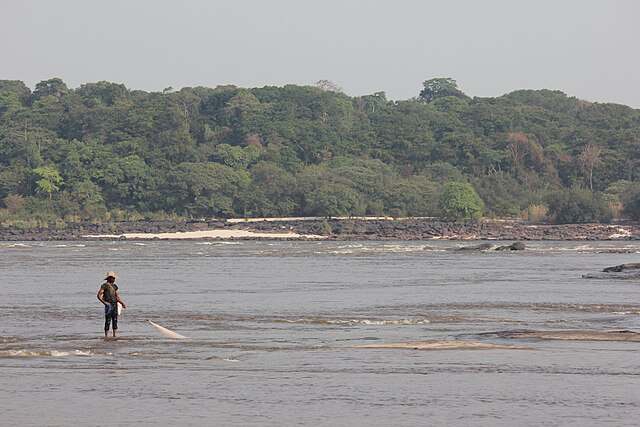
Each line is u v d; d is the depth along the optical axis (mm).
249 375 94812
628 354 107812
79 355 107875
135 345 116562
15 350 111438
